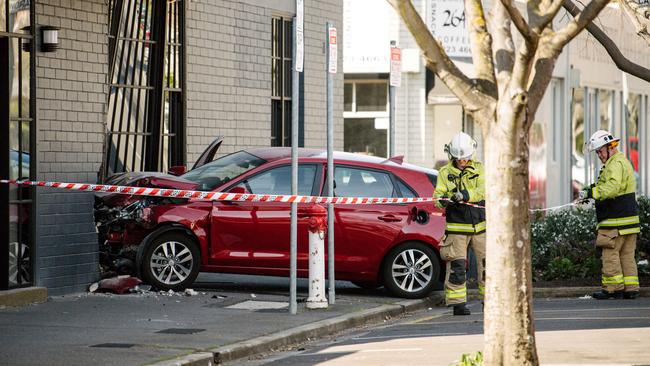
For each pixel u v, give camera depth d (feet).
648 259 73.77
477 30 35.40
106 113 63.93
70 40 59.93
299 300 59.77
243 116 81.92
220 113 79.56
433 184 63.98
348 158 63.87
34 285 57.77
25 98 57.16
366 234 62.44
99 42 61.82
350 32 120.88
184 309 55.31
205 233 61.57
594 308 59.26
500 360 34.73
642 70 63.21
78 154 60.64
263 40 84.23
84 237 61.21
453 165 58.65
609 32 156.35
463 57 120.37
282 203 61.93
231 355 43.70
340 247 62.49
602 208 64.18
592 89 158.10
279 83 87.86
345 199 58.18
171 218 61.11
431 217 63.00
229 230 61.62
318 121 91.45
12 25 56.03
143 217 60.95
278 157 63.87
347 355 43.73
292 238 54.65
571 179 147.43
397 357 42.42
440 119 119.96
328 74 58.29
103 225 62.44
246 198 54.80
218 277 70.95
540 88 34.45
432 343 46.32
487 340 34.99
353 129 122.01
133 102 73.15
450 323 54.65
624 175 63.62
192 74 76.79
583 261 72.23
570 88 144.56
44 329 48.06
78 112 60.59
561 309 59.26
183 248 61.52
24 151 57.21
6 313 52.90
